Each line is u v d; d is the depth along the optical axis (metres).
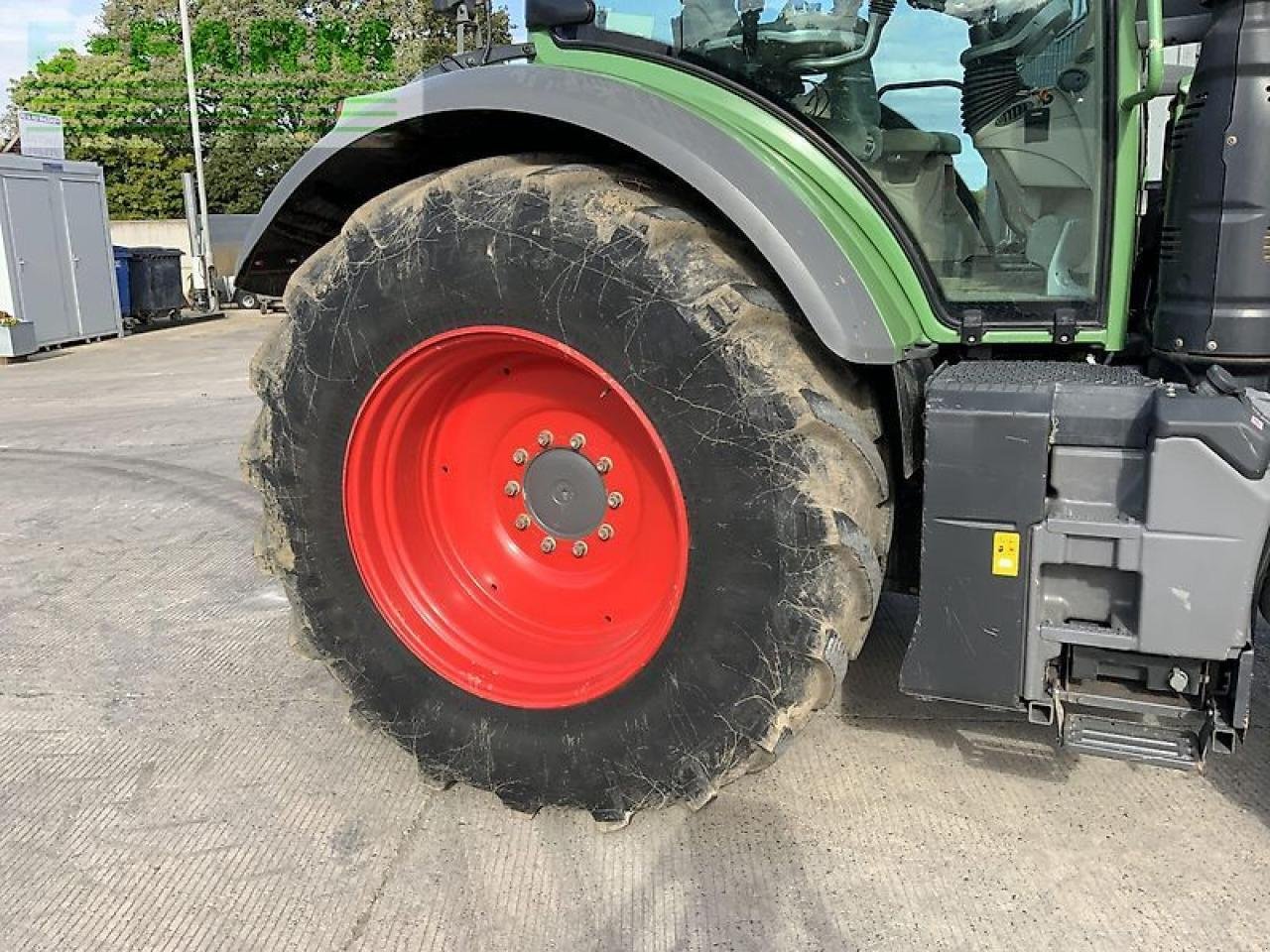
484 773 2.56
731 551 2.17
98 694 3.31
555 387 2.53
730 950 2.12
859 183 2.41
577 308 2.21
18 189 12.73
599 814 2.46
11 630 3.84
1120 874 2.31
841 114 2.49
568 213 2.20
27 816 2.64
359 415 2.54
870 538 2.20
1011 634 2.15
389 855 2.46
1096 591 2.13
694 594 2.22
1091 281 2.36
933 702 3.08
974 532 2.14
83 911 2.28
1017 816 2.53
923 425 2.33
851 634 2.20
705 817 2.56
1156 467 1.99
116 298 14.93
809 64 2.48
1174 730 2.15
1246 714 2.04
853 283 2.16
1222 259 2.14
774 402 2.10
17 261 12.69
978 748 2.84
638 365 2.18
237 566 4.52
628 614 2.57
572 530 2.63
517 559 2.72
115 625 3.88
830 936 2.15
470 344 2.42
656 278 2.13
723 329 2.11
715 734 2.25
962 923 2.18
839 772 2.73
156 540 4.90
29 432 7.61
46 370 11.56
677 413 2.17
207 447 6.86
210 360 12.13
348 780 2.78
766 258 2.13
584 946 2.15
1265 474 1.95
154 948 2.17
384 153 2.72
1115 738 2.16
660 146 2.18
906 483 2.48
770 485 2.12
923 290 2.44
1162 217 2.45
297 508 2.68
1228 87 2.09
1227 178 2.11
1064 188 2.37
